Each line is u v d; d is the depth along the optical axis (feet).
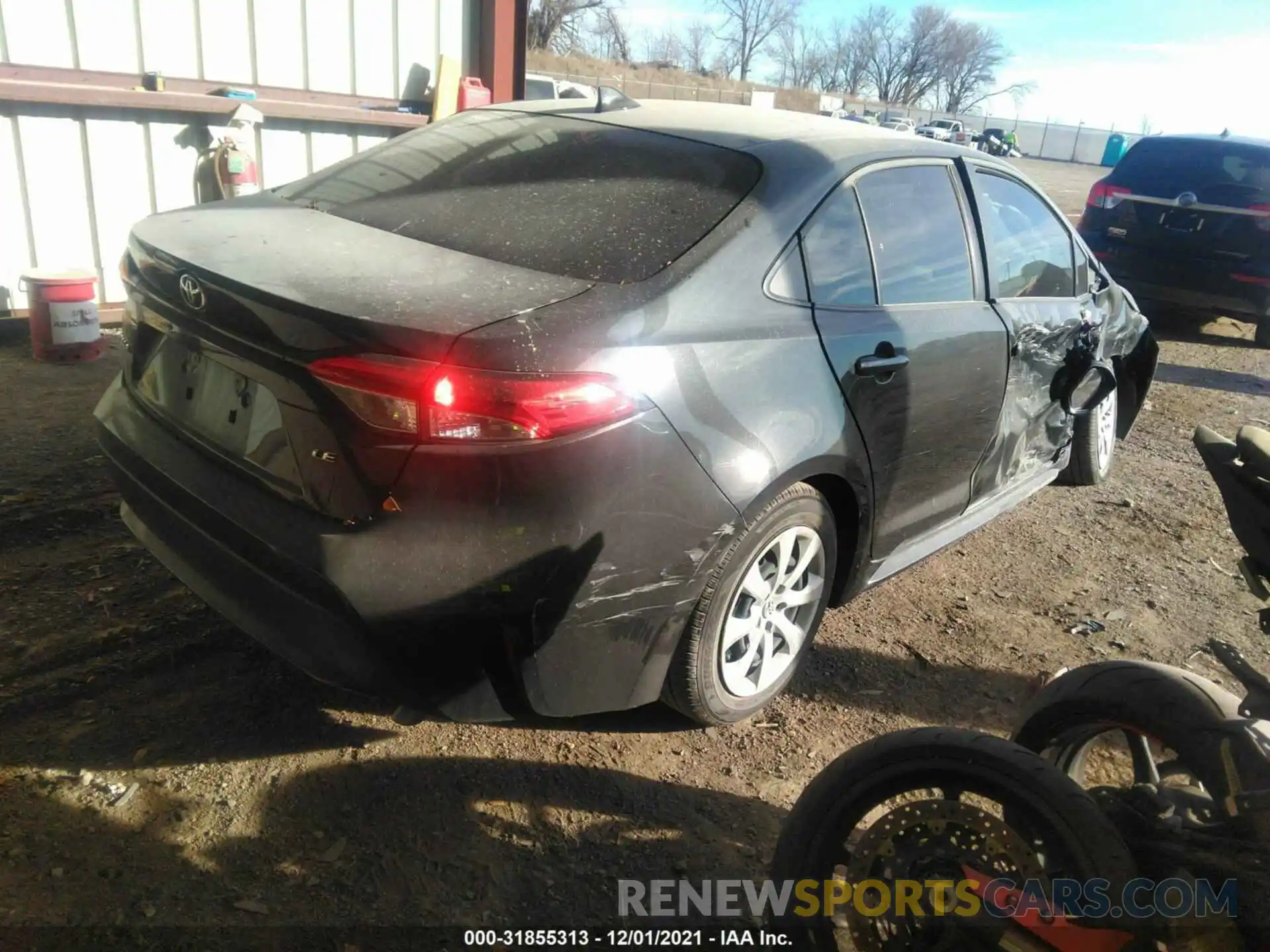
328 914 7.13
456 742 9.04
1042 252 13.14
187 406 8.45
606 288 7.84
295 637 7.39
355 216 9.47
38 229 19.62
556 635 7.51
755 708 9.61
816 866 6.35
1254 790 5.91
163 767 8.33
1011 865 5.97
